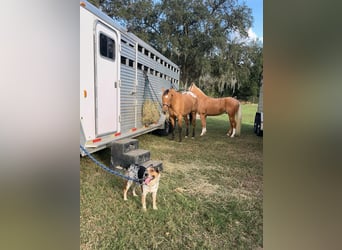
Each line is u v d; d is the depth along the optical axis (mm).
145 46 4902
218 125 9844
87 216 2355
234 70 14406
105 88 3275
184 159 4590
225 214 2494
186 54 13914
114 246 1949
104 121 3266
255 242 2051
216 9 14086
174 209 2574
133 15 13594
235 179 3566
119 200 2711
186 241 2045
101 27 3131
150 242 2018
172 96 5840
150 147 5477
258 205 2703
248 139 6723
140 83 4754
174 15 13555
